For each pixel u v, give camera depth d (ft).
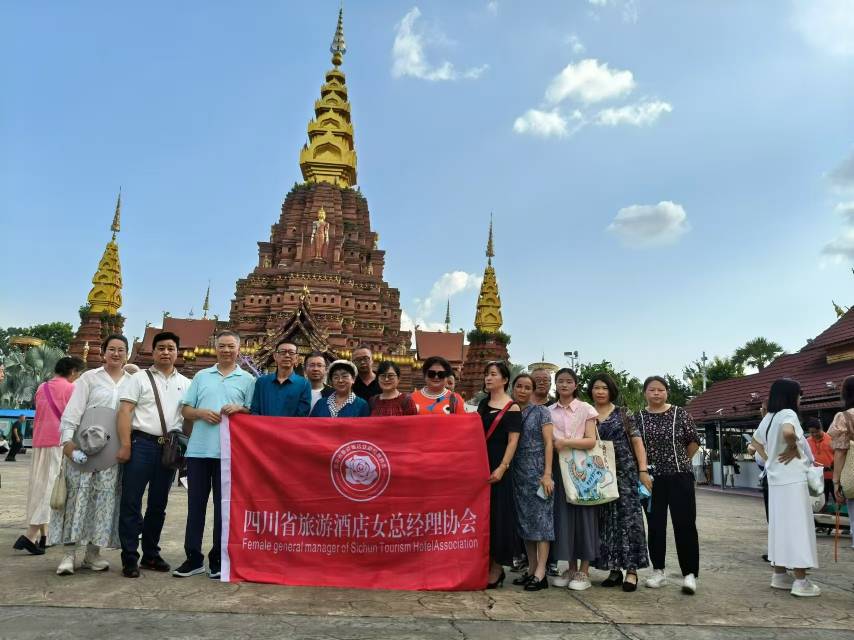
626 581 24.20
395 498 24.31
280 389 26.84
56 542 24.36
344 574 23.59
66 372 31.17
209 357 153.99
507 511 24.61
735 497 79.20
